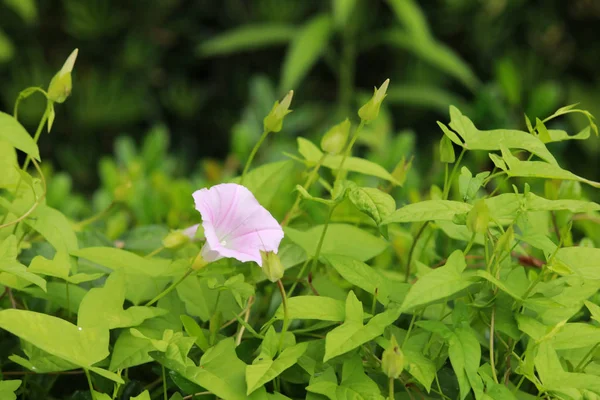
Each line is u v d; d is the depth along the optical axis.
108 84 4.00
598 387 1.41
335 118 3.59
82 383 1.54
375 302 1.48
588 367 1.47
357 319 1.42
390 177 1.57
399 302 1.46
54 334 1.40
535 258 1.57
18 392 1.51
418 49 3.48
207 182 1.98
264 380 1.40
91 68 4.00
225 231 1.47
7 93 3.92
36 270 1.46
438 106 3.91
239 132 2.08
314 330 1.50
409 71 4.00
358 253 1.53
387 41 3.66
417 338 1.46
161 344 1.42
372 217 1.43
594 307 1.44
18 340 1.53
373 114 1.49
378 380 1.46
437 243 1.64
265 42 3.89
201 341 1.45
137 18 3.98
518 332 1.44
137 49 4.00
